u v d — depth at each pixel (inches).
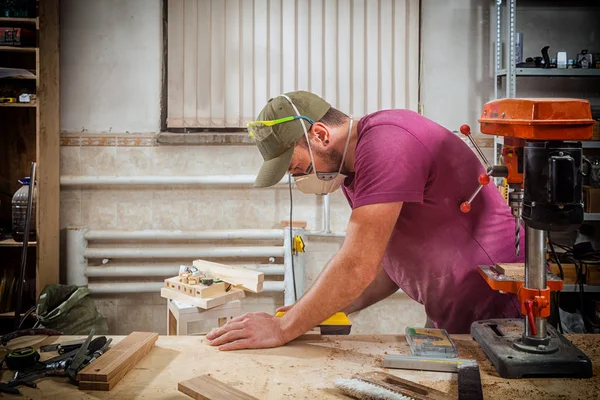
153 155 160.1
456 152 70.5
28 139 164.1
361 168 64.9
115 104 159.2
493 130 61.7
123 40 157.9
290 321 66.8
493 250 74.2
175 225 161.9
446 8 160.2
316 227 163.0
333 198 163.0
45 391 55.9
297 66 158.9
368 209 62.7
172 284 102.6
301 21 157.8
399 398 51.9
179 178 157.6
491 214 74.3
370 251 62.9
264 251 157.6
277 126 68.4
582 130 54.2
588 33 162.7
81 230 155.8
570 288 145.3
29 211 133.6
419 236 74.4
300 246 152.6
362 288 63.9
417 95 161.3
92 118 159.2
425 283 78.6
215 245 160.7
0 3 146.9
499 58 156.9
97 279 159.3
